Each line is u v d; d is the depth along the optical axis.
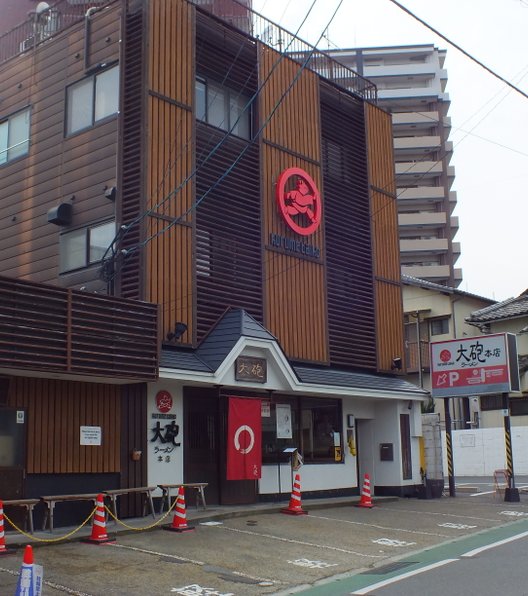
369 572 11.11
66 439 14.13
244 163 19.47
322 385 18.88
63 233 18.17
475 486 25.92
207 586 10.09
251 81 20.30
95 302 13.73
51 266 18.30
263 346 17.23
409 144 69.19
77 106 18.75
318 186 21.42
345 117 23.52
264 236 19.45
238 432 16.81
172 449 16.19
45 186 18.94
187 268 17.16
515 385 21.38
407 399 22.08
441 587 9.45
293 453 18.41
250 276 18.97
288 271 19.98
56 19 21.02
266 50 20.69
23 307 12.58
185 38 18.28
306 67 21.88
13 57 20.77
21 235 19.23
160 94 17.36
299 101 21.41
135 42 17.72
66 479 14.08
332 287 21.55
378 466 22.08
